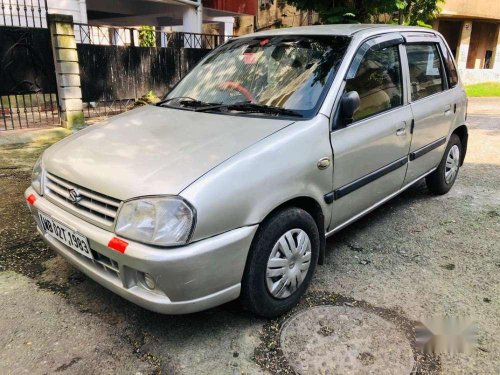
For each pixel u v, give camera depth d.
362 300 2.79
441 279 3.04
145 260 2.04
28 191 2.86
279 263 2.48
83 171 2.41
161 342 2.40
